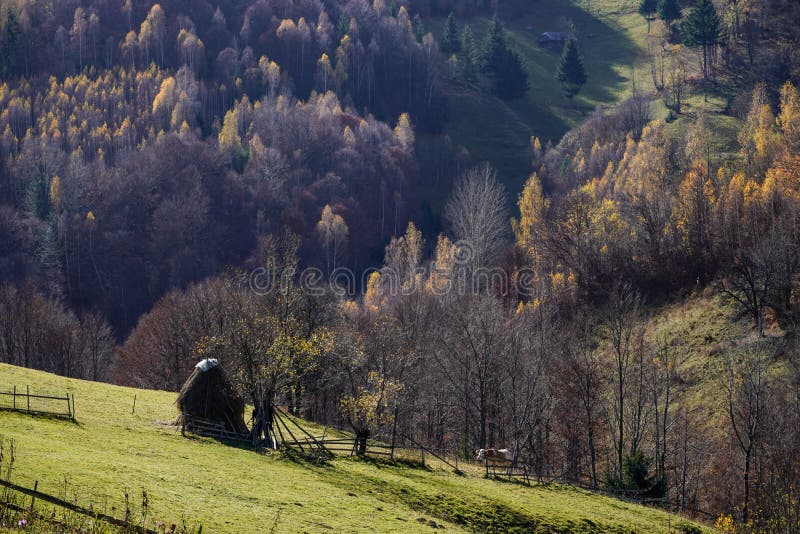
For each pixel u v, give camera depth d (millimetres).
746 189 104875
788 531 51562
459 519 39938
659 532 45250
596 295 100812
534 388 65125
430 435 72938
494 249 117188
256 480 37562
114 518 25000
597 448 71750
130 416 49500
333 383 65000
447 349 72438
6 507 22531
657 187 125188
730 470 64250
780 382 69750
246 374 49188
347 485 41031
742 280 87750
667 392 65438
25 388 51906
